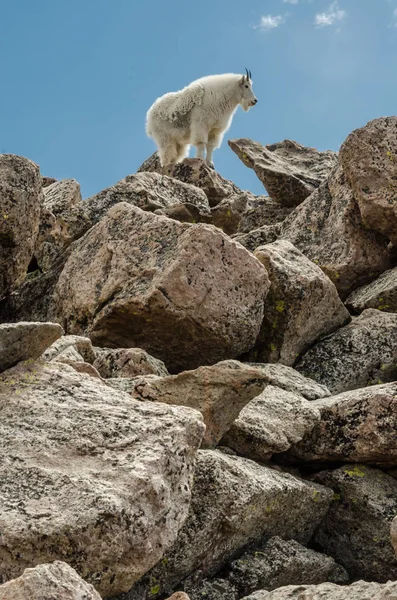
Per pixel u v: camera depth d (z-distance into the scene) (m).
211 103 18.61
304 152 15.82
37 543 4.40
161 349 8.51
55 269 10.16
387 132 10.66
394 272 10.41
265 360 9.09
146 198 12.67
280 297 9.01
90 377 5.91
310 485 6.82
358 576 6.75
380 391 7.13
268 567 5.89
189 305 7.96
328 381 8.77
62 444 5.05
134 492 4.70
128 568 4.64
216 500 5.75
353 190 10.74
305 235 11.27
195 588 5.60
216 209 13.88
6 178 8.65
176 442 5.13
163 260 8.31
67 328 9.04
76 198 13.09
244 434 6.82
